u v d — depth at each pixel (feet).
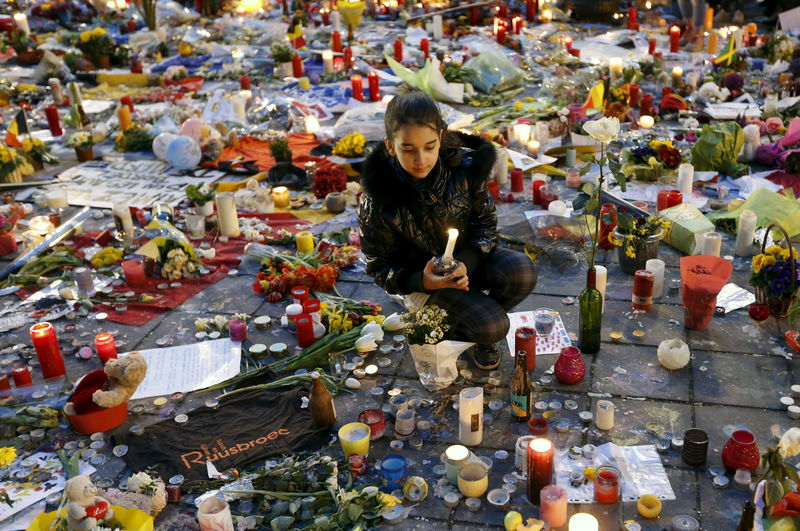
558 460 14.47
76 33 52.95
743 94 36.29
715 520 12.96
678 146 30.12
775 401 15.89
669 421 15.43
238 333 18.67
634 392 16.38
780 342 17.80
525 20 54.39
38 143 30.83
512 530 12.89
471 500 13.56
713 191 26.17
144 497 13.51
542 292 20.63
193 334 19.29
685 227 21.93
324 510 13.50
